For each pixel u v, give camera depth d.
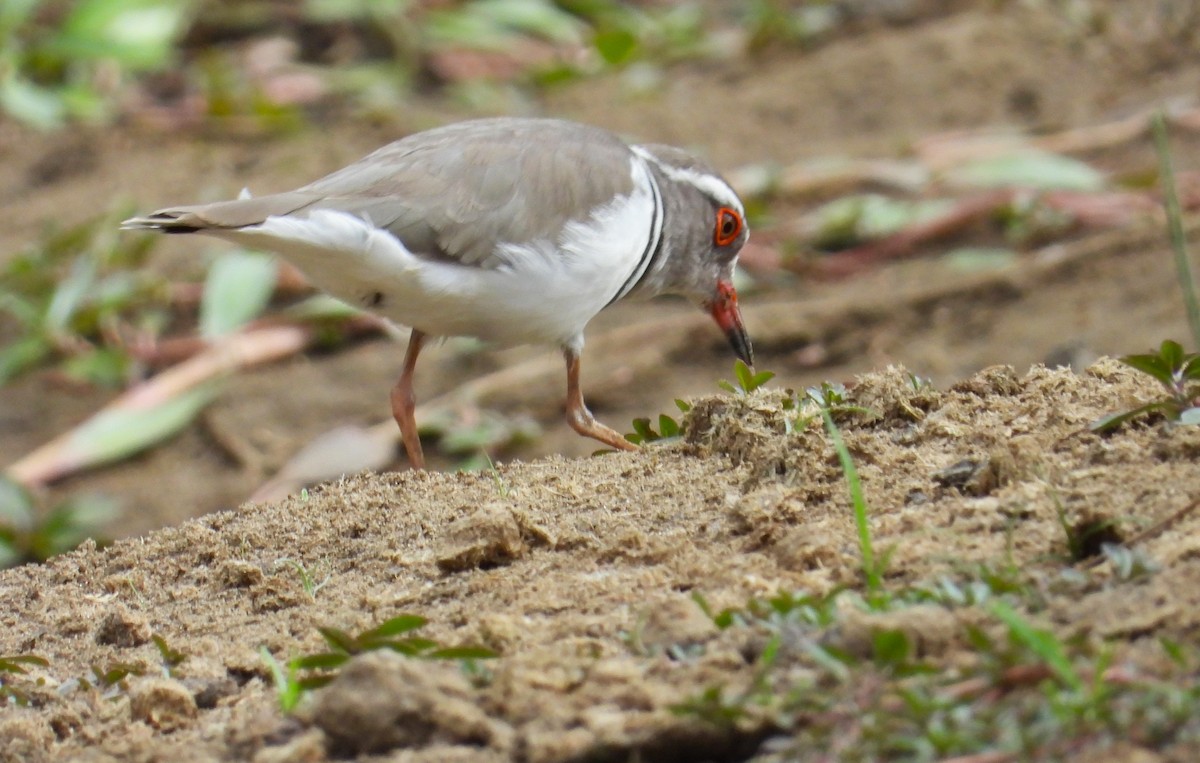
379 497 9.19
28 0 24.66
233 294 18.89
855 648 5.85
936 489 7.73
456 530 8.13
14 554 15.78
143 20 25.53
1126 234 18.58
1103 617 5.92
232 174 22.56
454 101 25.53
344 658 6.54
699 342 18.42
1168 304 16.84
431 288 10.64
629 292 13.01
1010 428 8.36
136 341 19.47
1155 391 8.48
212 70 25.34
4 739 6.75
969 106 23.56
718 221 13.27
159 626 8.02
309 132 24.17
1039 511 7.14
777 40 26.09
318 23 27.77
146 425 17.70
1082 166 20.53
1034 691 5.40
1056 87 23.69
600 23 27.80
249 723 6.33
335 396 18.36
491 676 6.31
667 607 6.61
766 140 23.38
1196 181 19.86
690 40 27.14
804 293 19.72
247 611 8.02
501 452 17.08
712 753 5.62
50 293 19.86
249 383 18.69
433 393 18.33
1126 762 5.01
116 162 23.14
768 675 5.87
